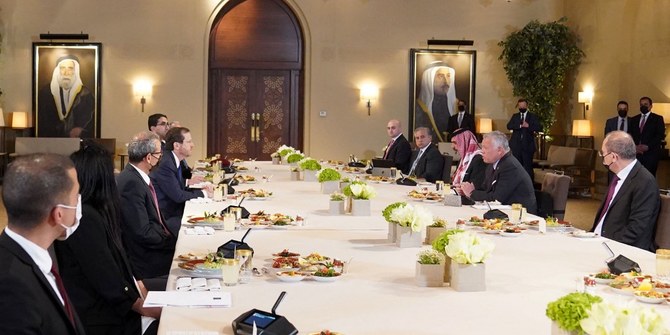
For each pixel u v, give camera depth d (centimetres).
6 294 205
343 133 1429
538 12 1445
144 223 434
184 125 1396
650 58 1162
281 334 224
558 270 334
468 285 290
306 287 294
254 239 401
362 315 255
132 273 367
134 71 1380
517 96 1416
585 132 1327
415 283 301
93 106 1373
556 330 200
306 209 529
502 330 240
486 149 609
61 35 1347
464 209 544
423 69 1434
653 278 315
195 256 335
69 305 233
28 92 1362
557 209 631
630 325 173
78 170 317
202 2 1389
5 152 1331
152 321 320
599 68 1320
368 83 1428
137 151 444
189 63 1391
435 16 1432
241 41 1430
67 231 226
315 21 1415
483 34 1441
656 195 473
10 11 1353
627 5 1226
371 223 463
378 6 1424
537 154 1446
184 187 623
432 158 866
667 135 1143
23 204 216
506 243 404
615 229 485
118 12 1374
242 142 1443
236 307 262
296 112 1447
